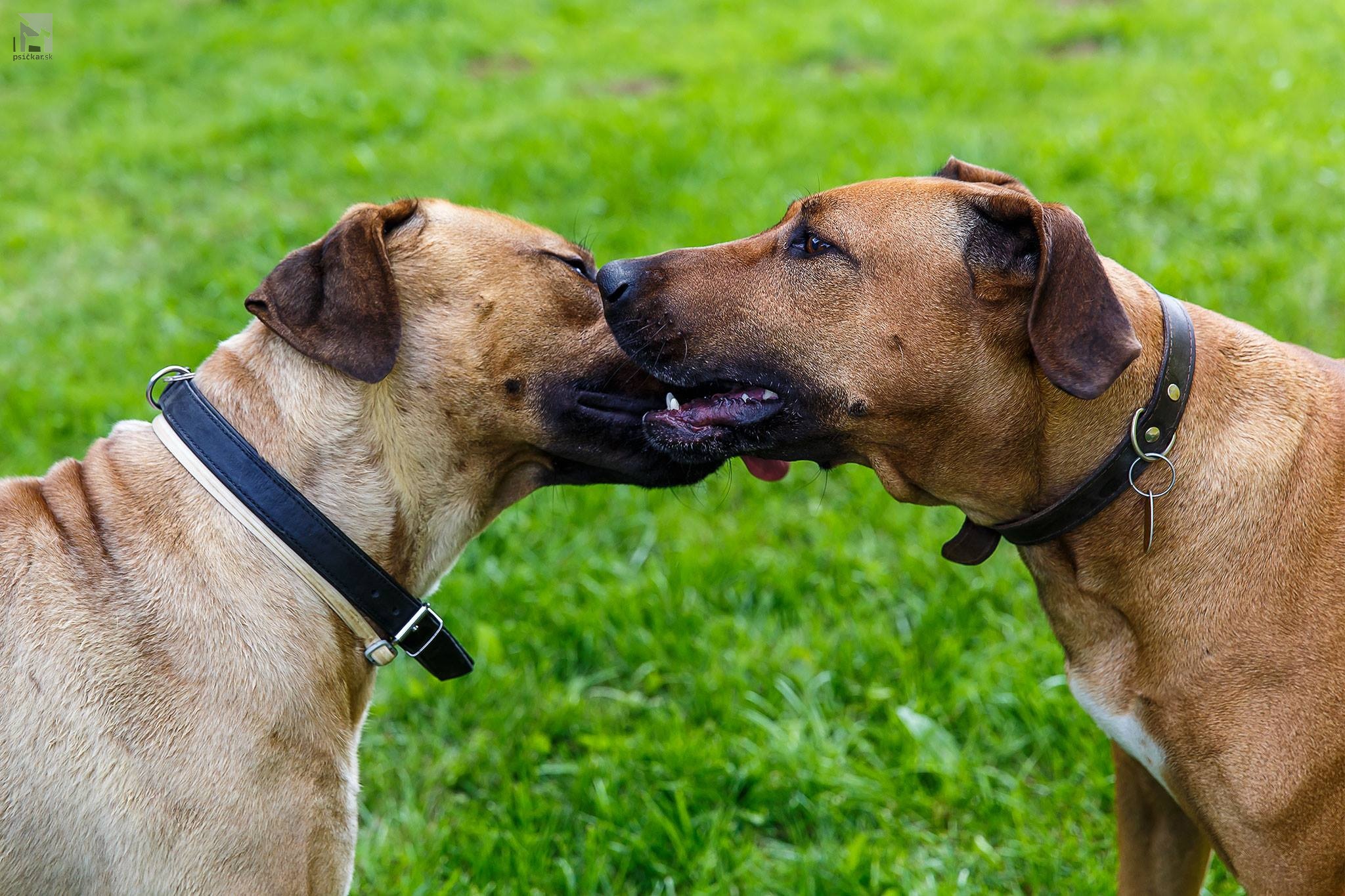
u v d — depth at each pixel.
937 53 10.78
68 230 8.44
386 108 10.09
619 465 3.41
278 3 13.27
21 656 2.71
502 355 3.19
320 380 3.03
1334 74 9.48
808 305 3.17
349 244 2.98
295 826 2.83
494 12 12.90
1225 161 7.91
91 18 13.13
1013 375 3.07
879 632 4.68
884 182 3.22
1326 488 2.98
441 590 5.05
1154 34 10.83
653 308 3.26
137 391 6.38
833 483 5.65
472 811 4.12
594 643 4.77
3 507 2.90
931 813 4.06
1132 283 3.15
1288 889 2.95
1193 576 2.99
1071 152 8.07
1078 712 4.29
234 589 2.85
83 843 2.69
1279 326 6.19
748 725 4.40
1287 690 2.89
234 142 9.86
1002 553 5.11
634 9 13.19
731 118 9.31
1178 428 3.02
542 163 8.63
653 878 3.91
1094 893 3.72
